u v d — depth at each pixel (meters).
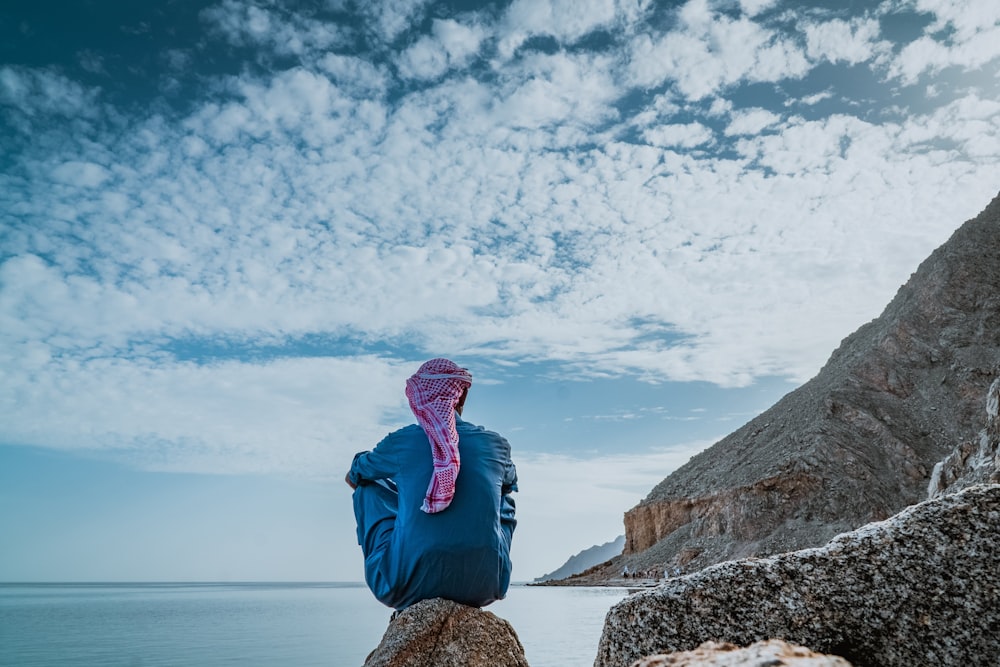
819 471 61.19
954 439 62.09
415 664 3.32
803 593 2.42
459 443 3.81
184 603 44.19
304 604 39.28
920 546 2.40
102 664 12.21
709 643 1.82
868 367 71.44
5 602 51.78
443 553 3.51
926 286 76.06
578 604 25.20
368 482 3.95
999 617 2.25
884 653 2.31
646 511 72.81
